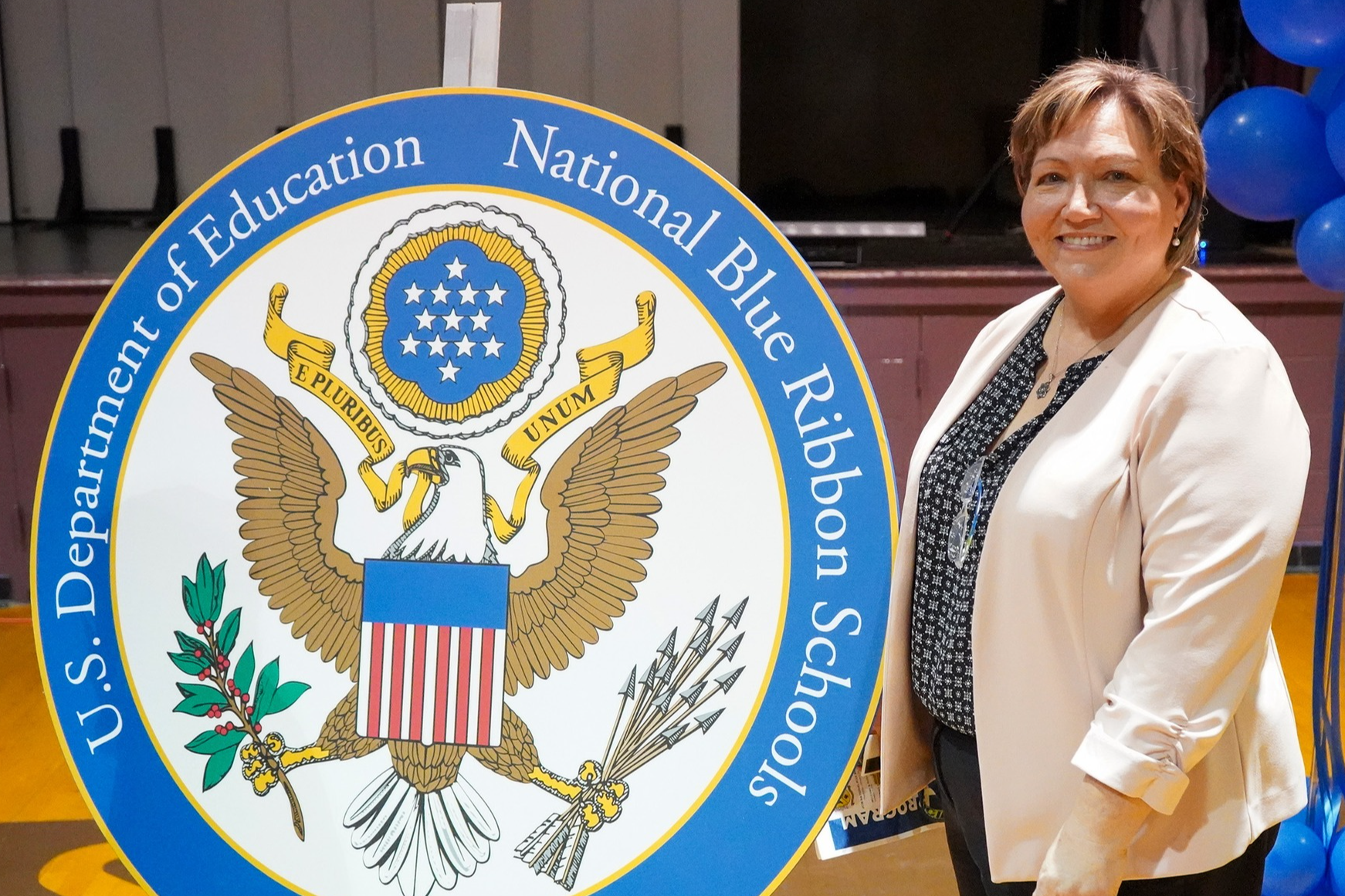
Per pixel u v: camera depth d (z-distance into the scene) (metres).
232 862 1.67
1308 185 1.91
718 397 1.58
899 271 4.23
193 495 1.67
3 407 3.98
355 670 1.65
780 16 7.09
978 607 1.30
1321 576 1.98
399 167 1.61
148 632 1.68
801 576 1.58
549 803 1.63
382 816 1.65
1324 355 4.27
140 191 8.40
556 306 1.60
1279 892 1.92
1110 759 1.18
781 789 1.60
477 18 1.70
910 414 4.34
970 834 1.43
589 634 1.62
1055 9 6.88
